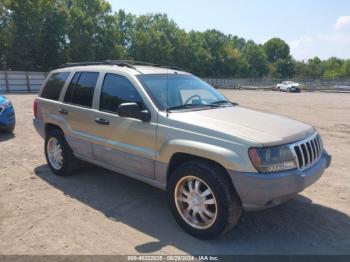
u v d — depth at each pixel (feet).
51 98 20.01
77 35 157.07
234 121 13.38
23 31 136.87
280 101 88.22
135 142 14.80
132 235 13.16
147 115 14.25
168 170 13.85
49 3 143.13
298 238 13.12
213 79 212.02
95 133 16.76
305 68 403.34
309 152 13.12
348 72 365.81
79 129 17.75
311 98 107.24
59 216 14.65
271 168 11.64
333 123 44.91
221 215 12.14
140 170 14.99
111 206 15.75
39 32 141.28
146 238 12.95
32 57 145.59
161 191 17.65
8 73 90.74
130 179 19.33
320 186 18.94
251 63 357.41
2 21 135.13
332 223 14.42
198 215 13.12
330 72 387.75
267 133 12.39
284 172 11.85
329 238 13.17
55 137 19.49
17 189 17.66
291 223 14.32
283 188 11.70
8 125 29.99
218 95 17.66
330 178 20.44
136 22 222.89
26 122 37.47
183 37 237.45
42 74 98.07
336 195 17.61
